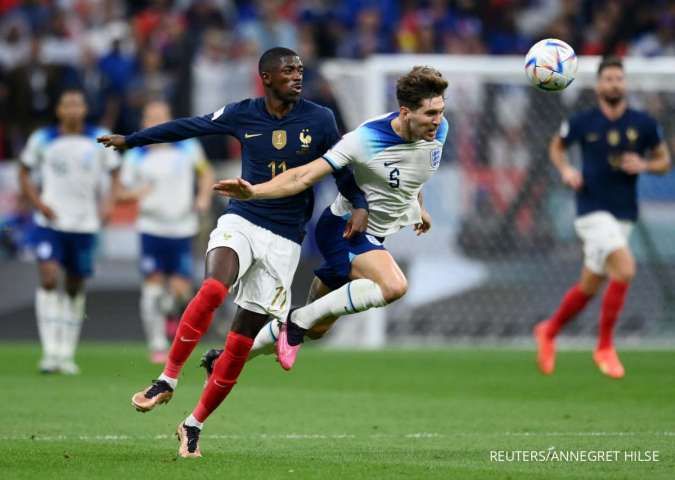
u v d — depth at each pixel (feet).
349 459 76.43
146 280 153.79
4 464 72.69
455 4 233.14
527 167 179.22
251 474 69.15
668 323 175.94
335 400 113.19
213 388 76.18
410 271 179.52
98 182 142.10
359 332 178.81
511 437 88.58
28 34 231.30
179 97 202.49
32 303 179.63
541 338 132.26
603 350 127.54
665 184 175.01
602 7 228.63
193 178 158.10
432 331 179.42
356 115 188.65
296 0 237.25
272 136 78.74
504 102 179.52
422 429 93.81
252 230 77.77
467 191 178.91
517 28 233.55
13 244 185.88
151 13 231.09
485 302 178.91
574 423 97.14
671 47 224.74
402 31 224.53
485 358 154.71
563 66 85.10
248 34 224.74
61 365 137.49
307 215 80.33
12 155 206.39
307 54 211.82
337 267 85.66
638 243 175.32
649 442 85.20
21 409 104.22
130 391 118.73
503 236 179.01
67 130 140.87
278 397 115.34
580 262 178.60
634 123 125.59
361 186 83.25
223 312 176.24
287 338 84.43
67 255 139.64
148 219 153.07
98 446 82.12
